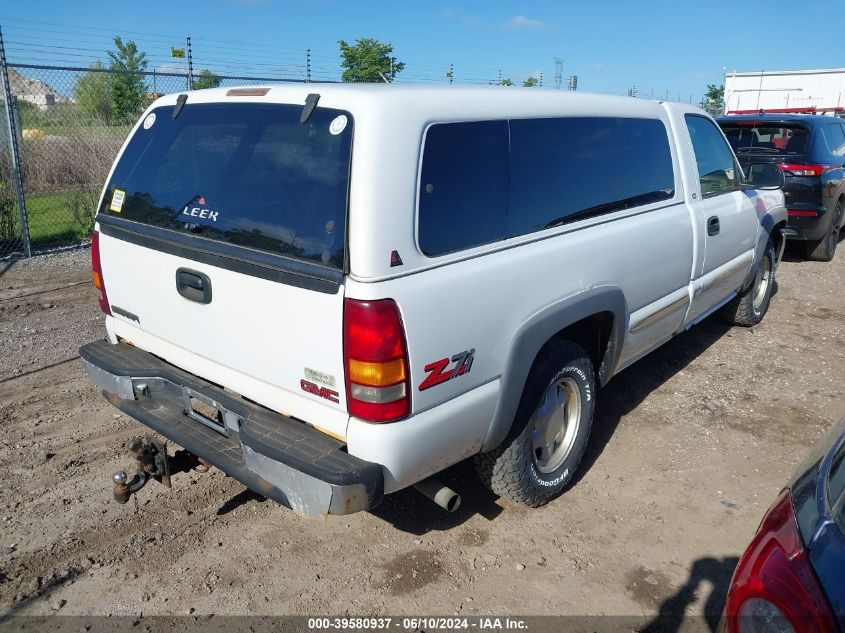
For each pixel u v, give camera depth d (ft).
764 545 5.71
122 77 38.04
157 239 10.20
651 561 10.39
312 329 8.40
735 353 18.80
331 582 9.86
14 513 11.21
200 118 10.25
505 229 9.76
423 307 8.36
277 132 9.05
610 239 11.69
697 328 20.89
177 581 9.80
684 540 10.87
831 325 21.31
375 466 8.26
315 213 8.36
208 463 10.57
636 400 15.85
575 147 11.21
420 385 8.47
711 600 9.62
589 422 12.03
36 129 35.53
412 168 8.38
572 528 11.16
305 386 8.76
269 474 8.59
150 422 10.42
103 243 11.44
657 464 13.10
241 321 9.25
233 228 9.25
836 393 16.30
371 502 8.27
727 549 10.67
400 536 10.91
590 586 9.87
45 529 10.84
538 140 10.42
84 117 37.14
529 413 10.53
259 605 9.39
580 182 11.29
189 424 10.29
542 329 10.14
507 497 11.14
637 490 12.25
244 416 9.36
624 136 12.59
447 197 8.86
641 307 13.16
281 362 8.93
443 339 8.66
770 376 17.26
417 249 8.41
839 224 30.45
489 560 10.38
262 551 10.49
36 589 9.58
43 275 25.91
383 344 7.98
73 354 17.92
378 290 7.96
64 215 34.50
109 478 12.25
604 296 11.47
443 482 12.34
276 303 8.71
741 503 11.86
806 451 13.61
